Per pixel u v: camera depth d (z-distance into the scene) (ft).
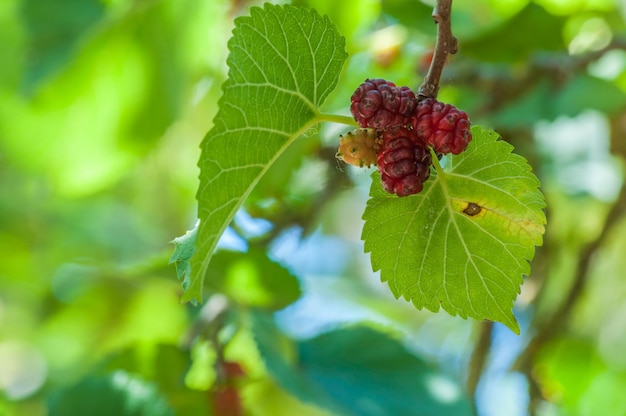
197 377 2.85
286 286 2.73
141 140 3.38
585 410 3.90
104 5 3.27
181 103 3.20
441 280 2.14
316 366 2.72
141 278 2.80
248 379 2.72
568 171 3.80
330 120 2.05
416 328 4.53
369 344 2.76
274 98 2.01
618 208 3.48
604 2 3.29
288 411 2.84
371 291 4.69
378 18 3.43
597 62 3.37
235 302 2.76
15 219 4.58
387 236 2.12
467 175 2.08
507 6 3.40
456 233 2.11
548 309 3.70
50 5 3.25
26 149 3.42
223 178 1.98
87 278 3.54
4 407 3.42
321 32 2.02
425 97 2.05
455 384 2.73
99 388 2.61
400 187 2.03
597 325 4.24
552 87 3.17
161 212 4.58
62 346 3.80
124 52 3.15
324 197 3.06
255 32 1.99
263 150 2.01
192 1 3.03
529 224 2.08
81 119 3.34
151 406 2.60
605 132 3.86
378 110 2.02
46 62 3.19
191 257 1.95
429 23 3.12
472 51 3.10
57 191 3.62
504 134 3.43
